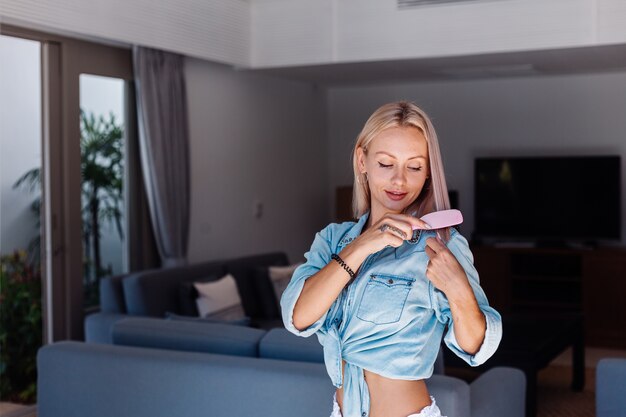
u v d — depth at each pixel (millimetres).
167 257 6020
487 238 7922
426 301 1725
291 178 7871
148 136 5766
